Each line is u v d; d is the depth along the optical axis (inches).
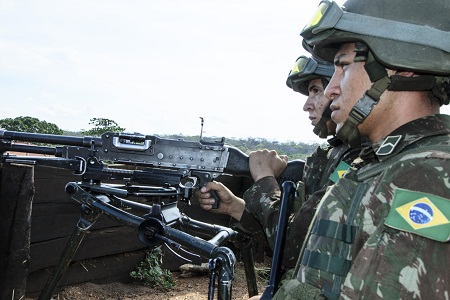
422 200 49.4
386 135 61.7
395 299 47.3
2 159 117.5
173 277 225.5
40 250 163.6
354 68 62.8
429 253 47.4
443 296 46.4
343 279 55.0
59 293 176.1
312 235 58.8
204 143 115.7
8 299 138.6
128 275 205.2
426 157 52.2
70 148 117.8
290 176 116.3
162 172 117.0
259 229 114.9
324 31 62.9
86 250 183.6
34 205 160.4
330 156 106.3
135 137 116.0
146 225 113.0
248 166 114.5
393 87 59.8
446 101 63.1
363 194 56.4
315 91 118.6
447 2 61.3
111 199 125.2
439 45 58.8
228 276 107.2
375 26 60.2
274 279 80.1
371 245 50.5
